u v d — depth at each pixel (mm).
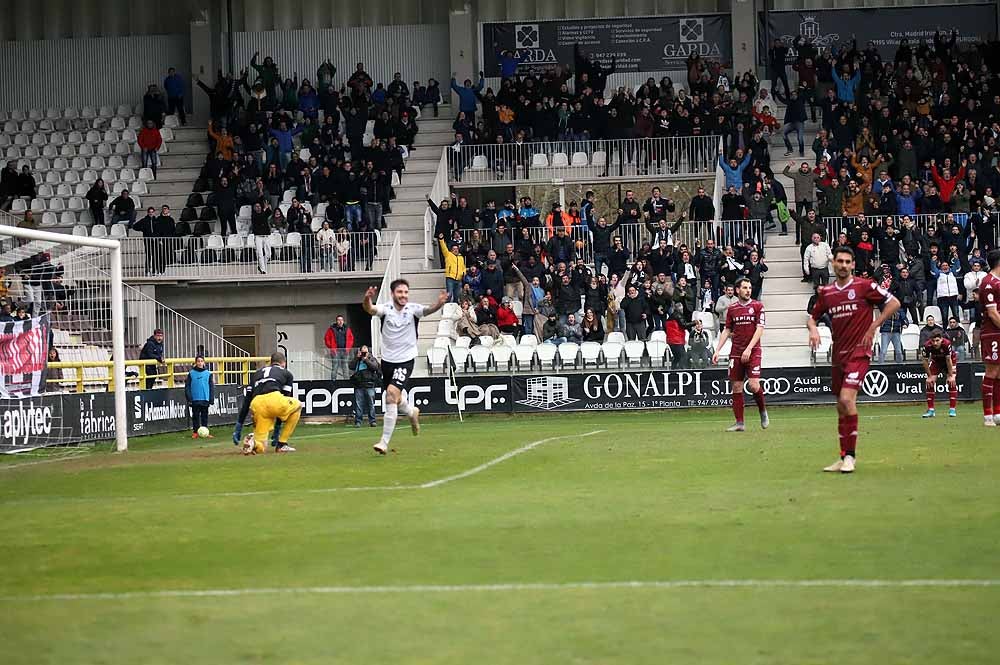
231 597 10727
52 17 65938
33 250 33375
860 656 8406
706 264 48125
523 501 16500
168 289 52688
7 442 29250
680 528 13789
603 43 63375
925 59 59906
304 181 55781
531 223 52406
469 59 63156
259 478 20500
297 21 65438
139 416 35594
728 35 63000
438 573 11570
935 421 31156
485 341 46375
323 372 43312
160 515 16078
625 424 35375
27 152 61188
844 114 55906
